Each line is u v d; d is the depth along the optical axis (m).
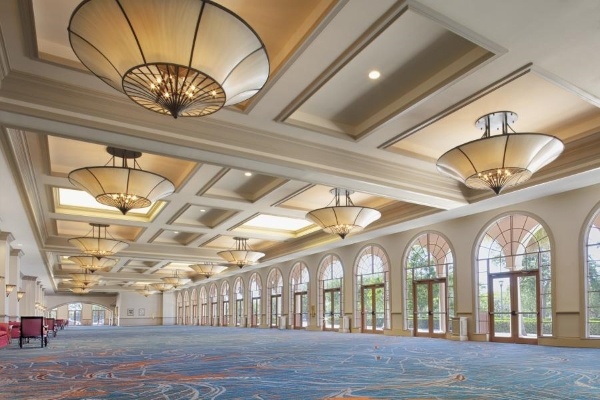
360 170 10.70
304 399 4.96
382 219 16.72
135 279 34.72
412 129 9.36
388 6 5.81
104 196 10.48
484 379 6.32
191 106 5.75
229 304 33.38
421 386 5.77
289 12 6.23
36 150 10.67
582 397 5.06
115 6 4.79
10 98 7.19
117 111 7.98
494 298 14.03
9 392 5.50
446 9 5.79
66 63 7.02
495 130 10.02
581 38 6.36
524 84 8.20
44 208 15.35
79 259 21.70
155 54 5.02
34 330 13.46
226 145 8.98
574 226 12.00
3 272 16.97
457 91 7.95
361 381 6.18
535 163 8.86
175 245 23.34
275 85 7.69
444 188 12.36
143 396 5.20
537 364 8.00
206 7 4.79
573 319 11.81
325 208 13.34
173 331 25.55
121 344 14.36
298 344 13.20
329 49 6.70
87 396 5.21
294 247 22.39
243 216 16.97
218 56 5.14
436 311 16.03
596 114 9.30
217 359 9.21
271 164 9.52
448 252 15.80
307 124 9.29
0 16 5.97
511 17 5.93
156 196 11.02
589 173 10.28
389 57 7.30
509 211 13.68
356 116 9.40
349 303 20.11
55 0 6.00
